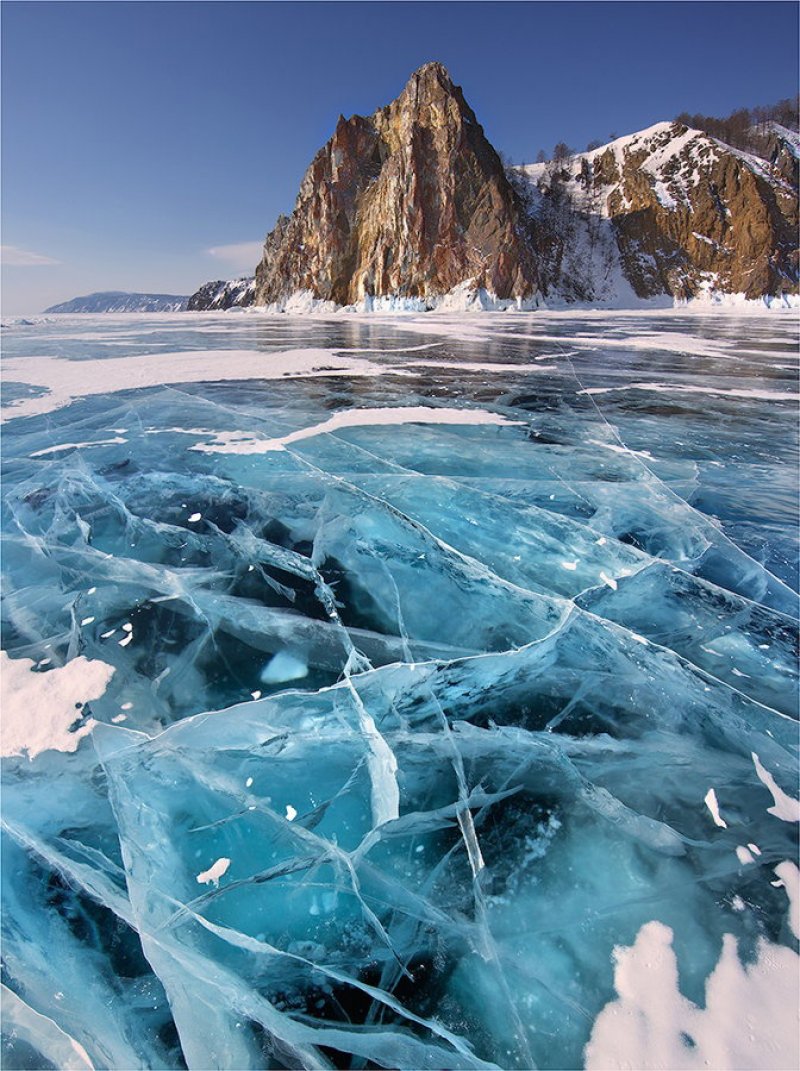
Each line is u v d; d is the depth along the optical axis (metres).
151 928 1.31
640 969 1.23
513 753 1.79
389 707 1.95
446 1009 1.18
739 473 4.39
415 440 5.12
